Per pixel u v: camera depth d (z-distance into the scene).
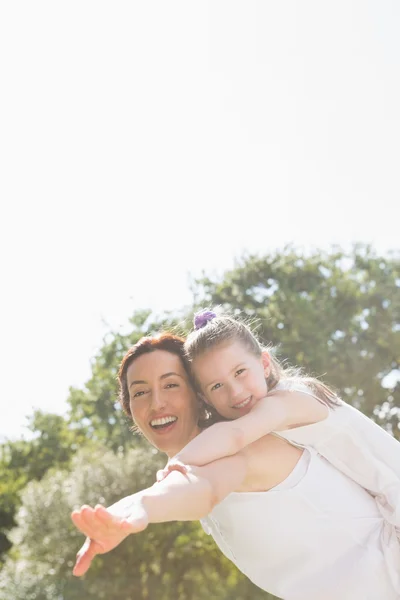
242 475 2.15
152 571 13.81
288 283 19.42
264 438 2.32
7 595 14.21
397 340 17.73
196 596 13.33
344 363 17.16
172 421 2.77
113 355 19.27
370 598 2.24
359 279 19.41
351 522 2.31
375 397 17.34
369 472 2.43
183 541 13.75
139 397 2.79
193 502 1.88
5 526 22.77
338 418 2.42
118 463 14.70
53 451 23.80
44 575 14.52
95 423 18.97
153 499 1.77
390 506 2.40
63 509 14.62
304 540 2.26
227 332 2.49
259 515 2.26
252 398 2.45
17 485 23.19
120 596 13.61
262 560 2.31
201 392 2.72
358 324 18.34
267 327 17.31
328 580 2.24
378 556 2.28
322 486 2.31
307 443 2.39
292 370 2.72
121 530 1.54
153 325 19.47
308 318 17.30
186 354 2.63
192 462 2.03
